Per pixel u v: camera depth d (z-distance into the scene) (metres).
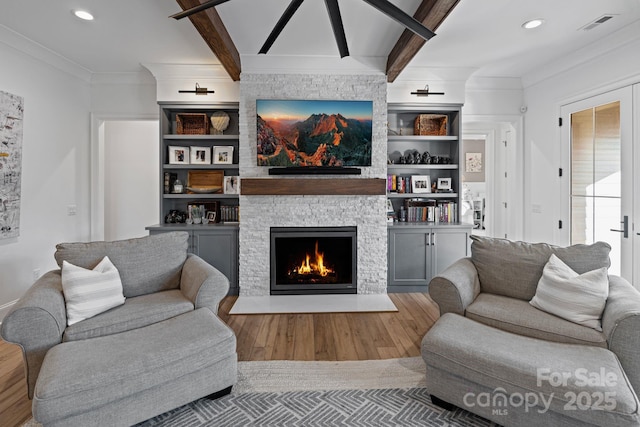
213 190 4.39
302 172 3.87
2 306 3.21
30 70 3.50
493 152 5.37
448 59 3.89
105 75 4.34
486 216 5.57
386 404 2.00
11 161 3.26
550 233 4.20
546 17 2.94
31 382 1.94
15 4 2.74
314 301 3.78
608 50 3.37
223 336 2.03
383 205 4.01
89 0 2.68
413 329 3.07
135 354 1.78
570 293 2.14
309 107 3.89
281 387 2.17
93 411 1.62
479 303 2.40
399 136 4.32
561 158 4.02
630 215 3.19
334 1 1.74
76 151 4.19
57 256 2.50
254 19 2.96
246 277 3.97
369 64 3.90
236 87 4.14
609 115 3.40
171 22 3.04
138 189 5.30
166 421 1.86
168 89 4.15
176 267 2.82
